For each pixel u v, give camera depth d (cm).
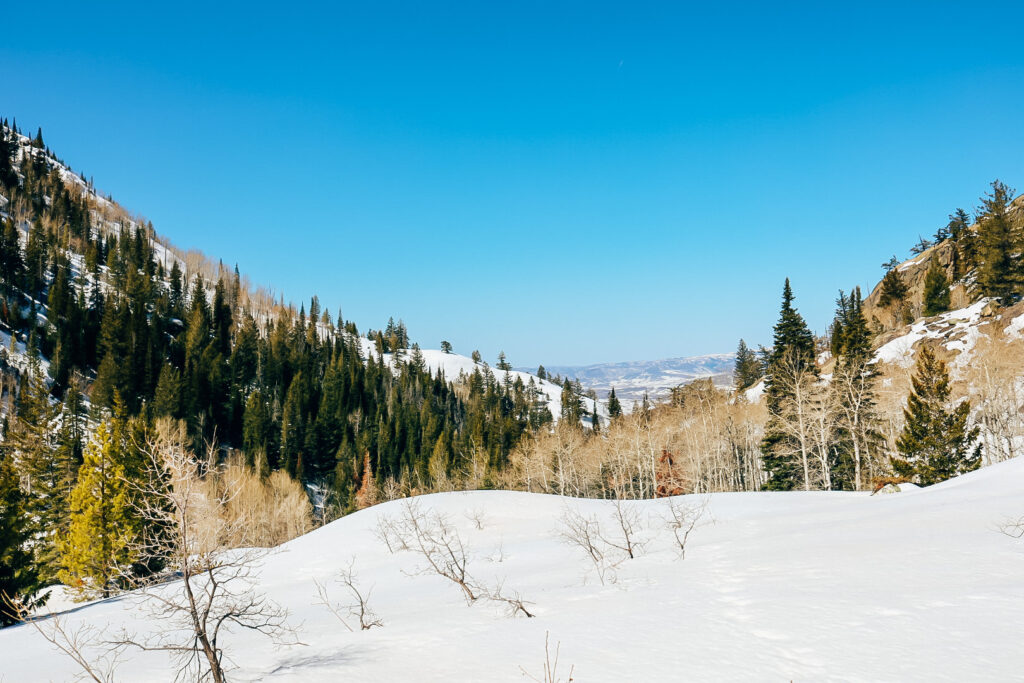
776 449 5456
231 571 2831
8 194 17600
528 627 1074
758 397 8962
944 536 1380
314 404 11862
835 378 5441
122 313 11362
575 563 2039
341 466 9125
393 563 2742
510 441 10162
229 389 10769
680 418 8494
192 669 1090
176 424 8331
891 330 8650
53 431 7031
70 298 11819
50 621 2230
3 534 2870
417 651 977
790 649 797
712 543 1853
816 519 2047
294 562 2934
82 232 17712
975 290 8194
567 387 17525
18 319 10700
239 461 8325
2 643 1947
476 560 2531
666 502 3253
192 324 12938
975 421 4856
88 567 3120
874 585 1060
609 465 7594
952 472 3700
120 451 3462
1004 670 670
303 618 1759
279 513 5991
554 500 3669
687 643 866
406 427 11375
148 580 952
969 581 1017
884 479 2950
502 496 3788
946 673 675
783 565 1323
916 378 4088
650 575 1491
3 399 8481
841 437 5156
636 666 792
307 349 15775
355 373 13788
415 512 3459
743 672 738
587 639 943
